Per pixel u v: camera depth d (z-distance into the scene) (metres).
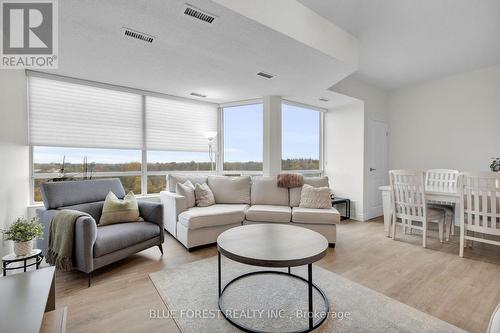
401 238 3.46
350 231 3.84
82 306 1.79
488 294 1.96
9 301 1.23
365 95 4.62
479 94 4.00
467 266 2.50
